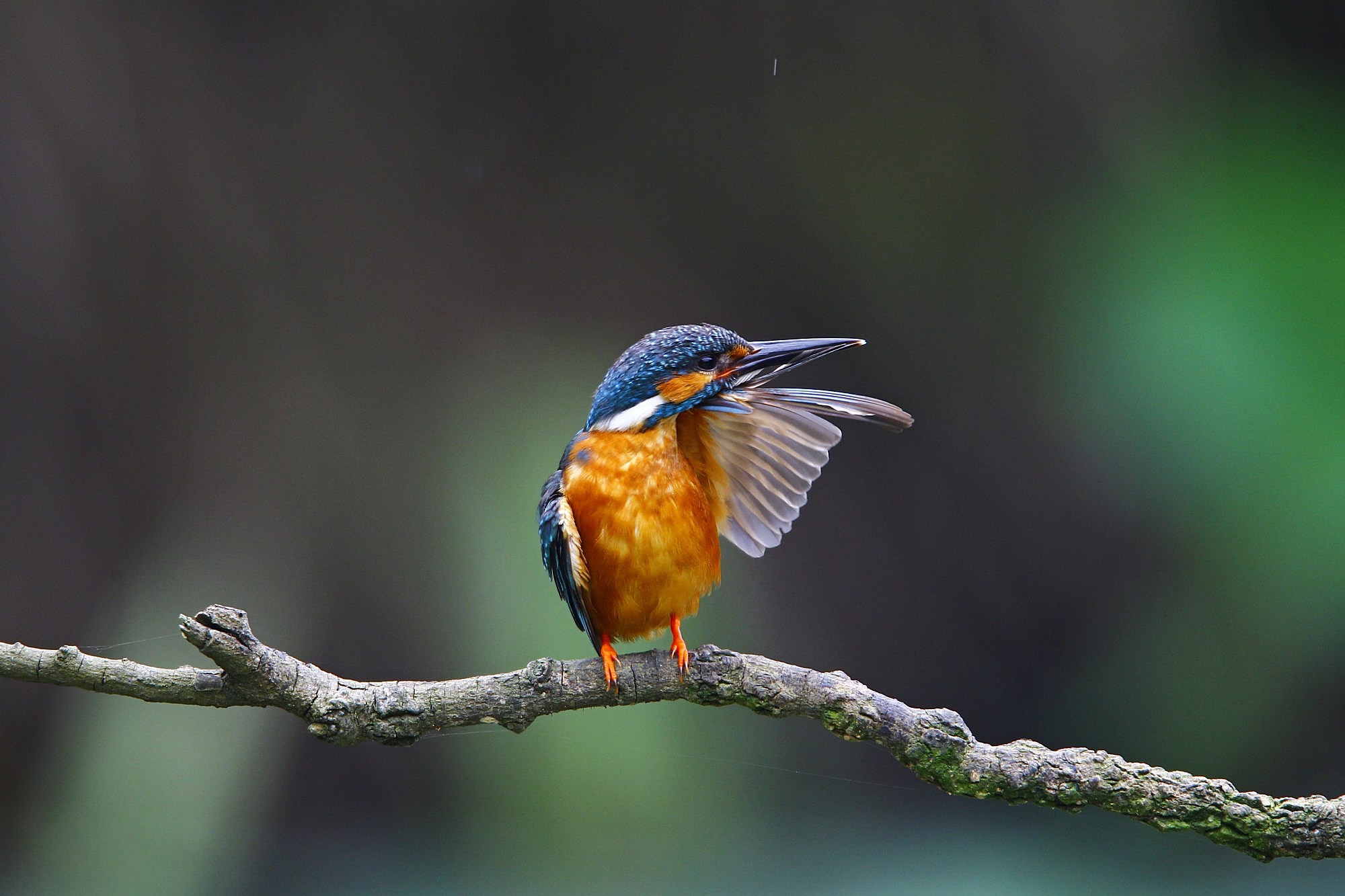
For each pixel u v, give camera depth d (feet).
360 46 46.55
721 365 16.38
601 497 15.56
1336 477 38.68
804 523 47.42
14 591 42.29
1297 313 41.01
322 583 42.83
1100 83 45.65
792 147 47.50
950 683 47.42
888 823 39.45
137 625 41.16
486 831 35.99
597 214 48.83
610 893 34.60
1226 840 13.50
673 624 15.64
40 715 38.06
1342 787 40.16
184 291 44.57
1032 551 46.32
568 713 36.52
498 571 40.06
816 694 14.29
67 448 43.34
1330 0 44.80
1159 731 42.80
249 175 45.73
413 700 13.92
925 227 47.19
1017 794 13.88
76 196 43.29
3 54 42.06
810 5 45.88
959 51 45.70
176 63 44.60
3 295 42.45
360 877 35.86
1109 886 35.09
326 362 45.80
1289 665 40.45
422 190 47.70
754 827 37.99
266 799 38.04
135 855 35.94
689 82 47.39
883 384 48.21
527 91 47.88
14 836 36.58
